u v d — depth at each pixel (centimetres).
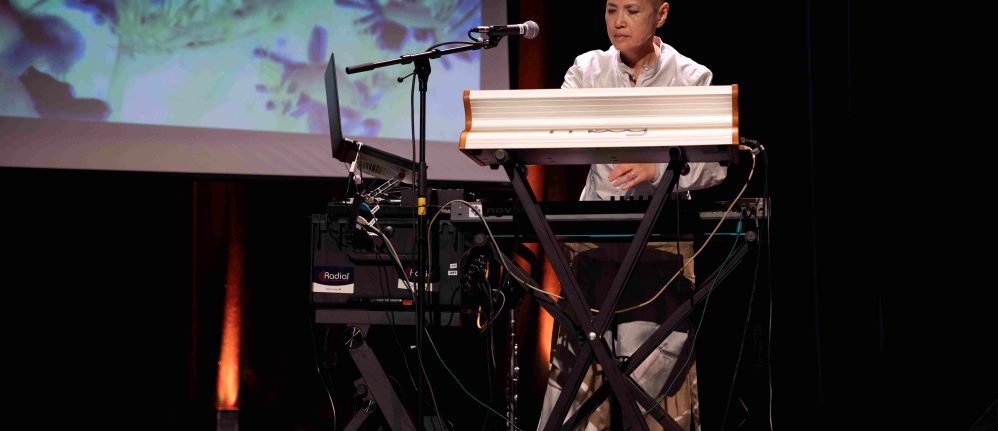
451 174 403
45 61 367
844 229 391
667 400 250
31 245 379
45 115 364
